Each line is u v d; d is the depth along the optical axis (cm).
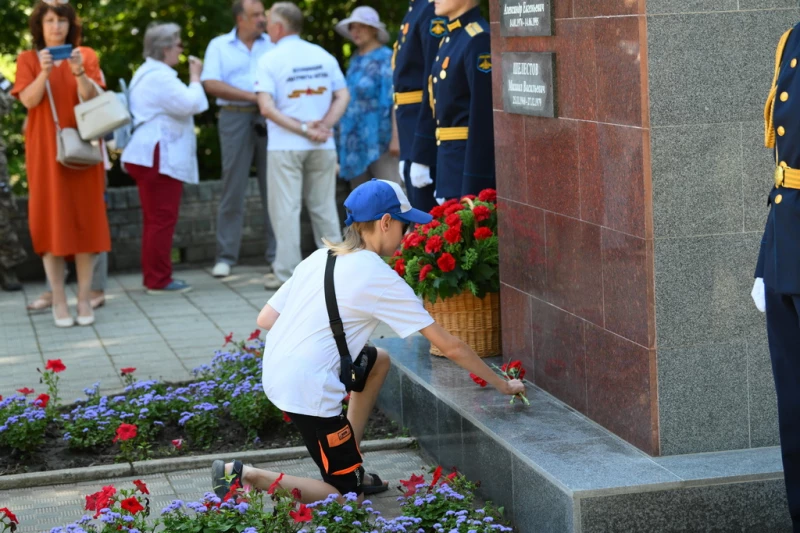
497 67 485
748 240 380
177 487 464
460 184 597
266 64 880
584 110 409
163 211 902
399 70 705
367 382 451
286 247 899
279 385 397
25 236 980
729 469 368
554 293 450
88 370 660
